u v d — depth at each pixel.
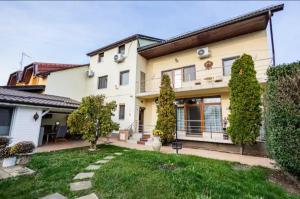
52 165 5.78
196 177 4.55
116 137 13.90
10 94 9.45
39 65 16.16
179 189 3.82
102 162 6.27
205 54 12.12
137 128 13.68
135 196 3.56
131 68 14.39
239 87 8.59
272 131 5.09
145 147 9.88
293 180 4.90
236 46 11.42
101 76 16.42
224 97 11.35
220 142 9.58
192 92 11.82
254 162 6.88
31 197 3.60
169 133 10.88
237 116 8.43
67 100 13.11
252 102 8.19
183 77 13.39
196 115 12.33
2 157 5.61
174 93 11.61
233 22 9.94
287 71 5.00
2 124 8.55
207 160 6.75
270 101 5.25
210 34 11.31
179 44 12.81
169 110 11.19
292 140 4.53
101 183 4.23
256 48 10.69
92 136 8.71
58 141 11.92
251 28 10.59
